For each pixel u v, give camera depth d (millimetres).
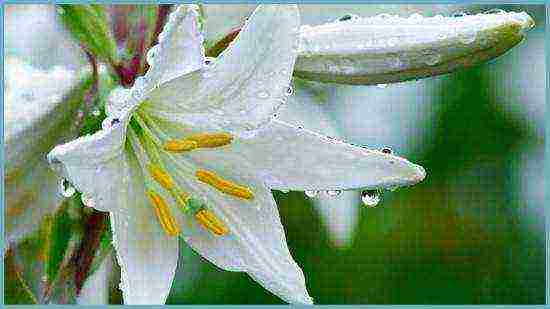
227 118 382
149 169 392
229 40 395
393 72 395
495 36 387
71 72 393
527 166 530
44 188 390
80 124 388
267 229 391
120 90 378
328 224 483
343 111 485
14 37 417
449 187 524
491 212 531
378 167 385
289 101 468
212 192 396
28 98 389
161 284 383
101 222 388
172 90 380
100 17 387
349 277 522
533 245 537
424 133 514
